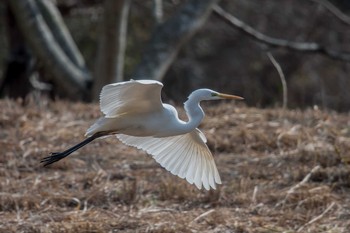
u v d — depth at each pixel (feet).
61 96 84.64
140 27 88.58
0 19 86.89
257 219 33.58
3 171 38.73
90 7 80.69
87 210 34.47
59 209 34.76
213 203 35.63
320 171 38.42
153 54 68.80
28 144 42.22
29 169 39.42
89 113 48.01
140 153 41.88
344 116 48.08
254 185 37.76
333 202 35.29
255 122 45.75
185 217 33.73
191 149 31.09
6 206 34.60
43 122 45.60
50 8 73.00
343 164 39.55
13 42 77.20
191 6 70.33
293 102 88.43
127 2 65.57
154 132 29.14
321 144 42.06
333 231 32.32
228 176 38.86
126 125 28.96
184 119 45.98
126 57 87.51
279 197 36.04
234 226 32.68
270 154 41.83
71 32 89.45
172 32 69.36
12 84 77.20
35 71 83.97
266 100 90.22
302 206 35.27
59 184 37.45
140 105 28.17
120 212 34.47
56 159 30.25
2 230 31.96
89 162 40.50
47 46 69.92
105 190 36.17
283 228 32.96
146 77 67.82
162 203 35.50
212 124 45.21
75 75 70.18
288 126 45.03
